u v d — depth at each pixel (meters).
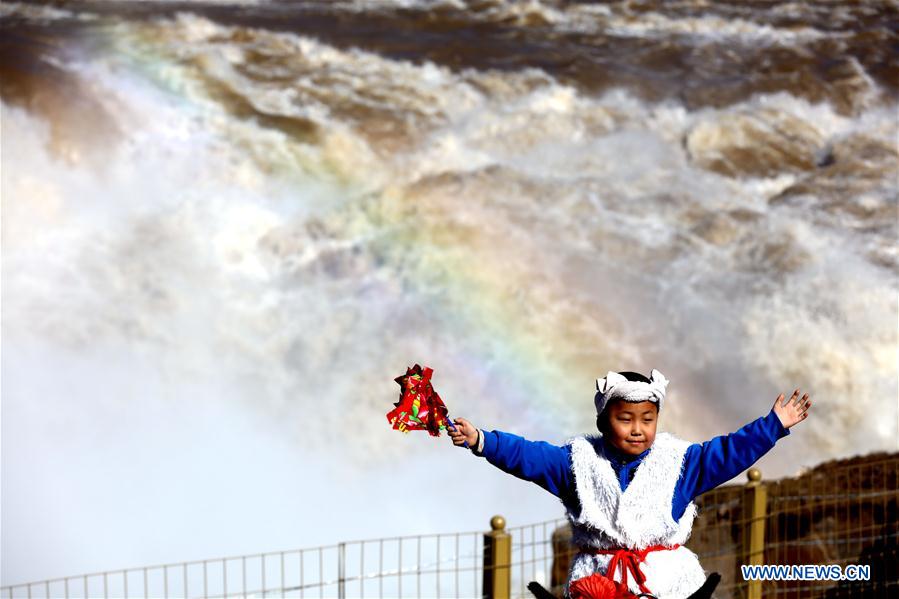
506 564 12.54
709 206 40.44
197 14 51.56
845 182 41.25
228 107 44.66
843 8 54.09
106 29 48.88
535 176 42.09
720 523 16.02
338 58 48.41
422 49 49.53
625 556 7.25
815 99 46.19
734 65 48.56
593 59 48.97
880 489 16.67
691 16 53.50
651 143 44.03
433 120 44.94
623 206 40.62
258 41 49.22
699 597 6.98
